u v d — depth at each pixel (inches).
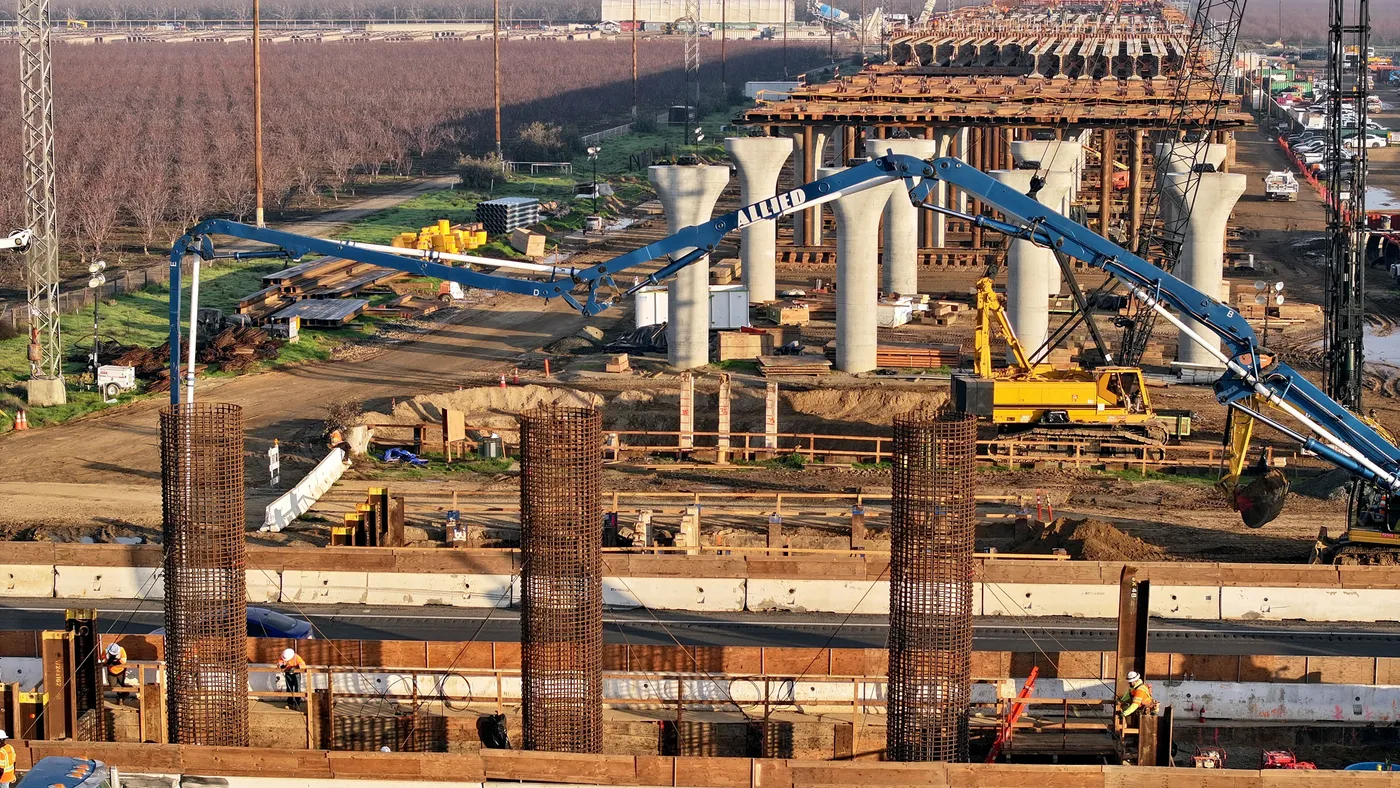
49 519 2716.5
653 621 2274.9
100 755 1745.8
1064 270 2751.0
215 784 1740.9
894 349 3521.2
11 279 4714.6
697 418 3233.3
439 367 3727.9
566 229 5679.1
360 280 4507.9
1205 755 1807.3
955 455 1723.7
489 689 1991.9
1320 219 5733.3
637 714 1946.4
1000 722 1861.5
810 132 4849.9
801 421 3196.4
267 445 3147.1
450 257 2534.5
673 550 2452.0
